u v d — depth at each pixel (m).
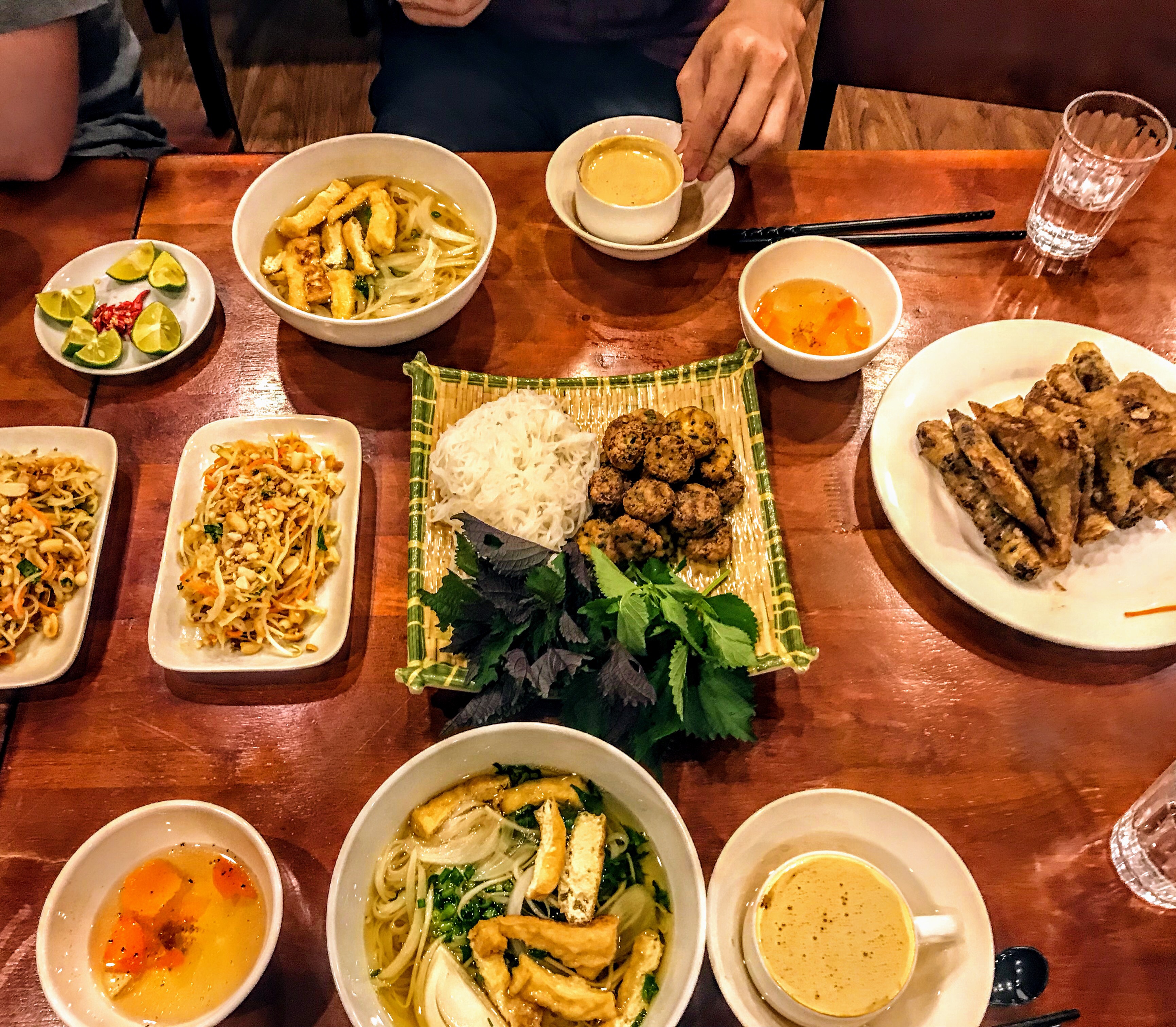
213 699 0.59
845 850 0.53
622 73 0.97
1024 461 0.60
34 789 0.56
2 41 0.73
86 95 0.86
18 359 0.70
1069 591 0.60
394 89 0.97
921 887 0.52
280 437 0.65
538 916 0.52
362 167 0.73
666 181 0.71
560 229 0.75
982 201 0.76
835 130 1.41
